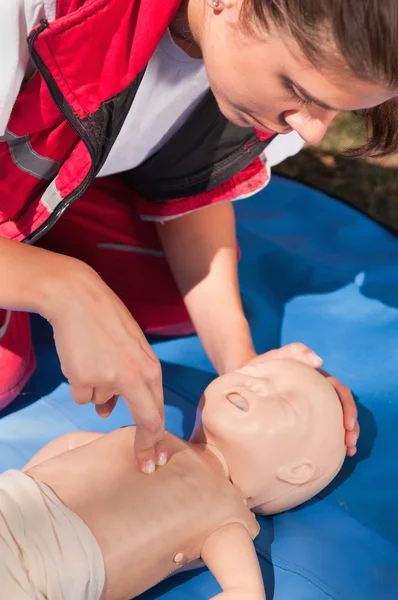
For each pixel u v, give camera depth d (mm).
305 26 916
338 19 893
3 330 1587
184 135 1563
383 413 1727
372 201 2553
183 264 1746
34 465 1407
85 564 1198
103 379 1130
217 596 1229
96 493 1282
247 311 1997
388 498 1529
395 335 1951
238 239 2250
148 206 1751
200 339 1743
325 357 1883
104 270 1899
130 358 1129
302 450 1423
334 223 2371
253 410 1416
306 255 2221
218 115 1532
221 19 1036
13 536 1173
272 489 1435
